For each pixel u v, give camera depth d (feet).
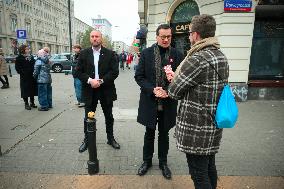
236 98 28.60
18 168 12.32
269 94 29.25
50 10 264.31
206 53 7.19
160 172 12.16
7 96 31.76
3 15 178.40
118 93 35.37
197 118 7.42
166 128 11.14
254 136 17.21
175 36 36.50
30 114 22.74
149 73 10.98
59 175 11.72
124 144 15.58
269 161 13.44
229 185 11.10
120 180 11.41
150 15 39.60
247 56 28.35
